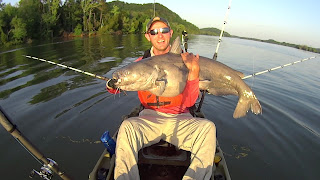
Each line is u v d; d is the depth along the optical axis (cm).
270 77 399
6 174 154
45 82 321
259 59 620
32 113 227
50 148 179
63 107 243
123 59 531
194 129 110
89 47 748
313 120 233
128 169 96
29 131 199
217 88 141
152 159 114
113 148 123
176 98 124
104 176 113
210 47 909
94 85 311
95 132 202
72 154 174
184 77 119
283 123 226
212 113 245
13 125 83
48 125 209
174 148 121
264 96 297
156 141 116
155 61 118
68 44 828
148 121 116
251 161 173
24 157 171
